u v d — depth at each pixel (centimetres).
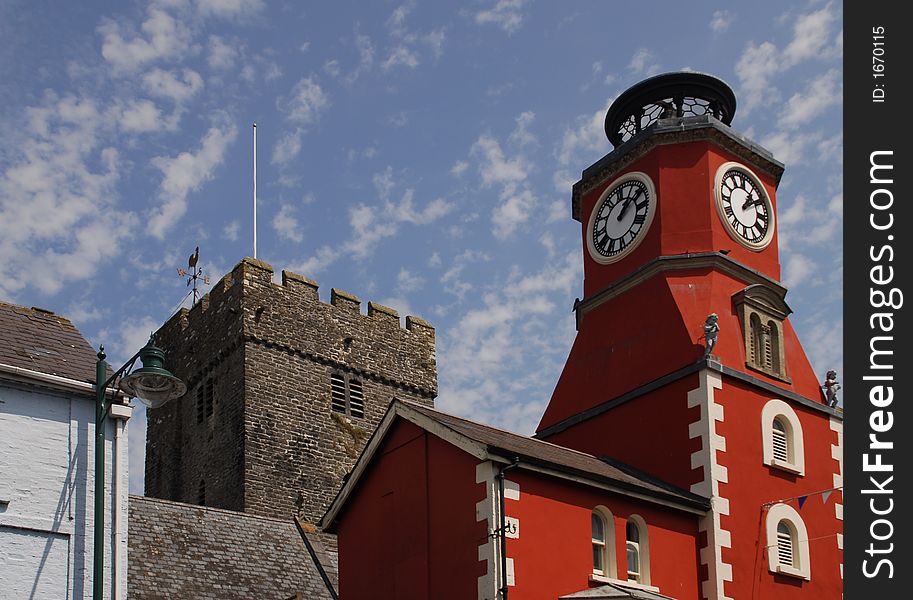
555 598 2647
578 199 3881
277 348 5141
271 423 5009
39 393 2381
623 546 2844
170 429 5472
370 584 2952
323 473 5094
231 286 5253
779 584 3122
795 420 3381
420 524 2831
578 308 3706
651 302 3466
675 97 3816
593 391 3519
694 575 2994
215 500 5016
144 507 3266
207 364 5291
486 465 2684
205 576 3105
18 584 2234
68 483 2347
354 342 5406
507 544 2611
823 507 3338
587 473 2783
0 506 2264
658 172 3591
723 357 3300
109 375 2434
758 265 3597
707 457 3114
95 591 2045
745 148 3678
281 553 3356
